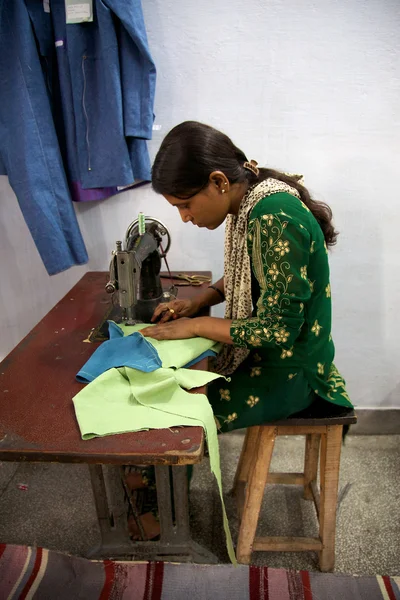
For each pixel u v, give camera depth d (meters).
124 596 1.17
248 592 1.18
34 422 0.87
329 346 1.25
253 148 1.72
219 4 1.53
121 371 0.99
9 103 1.47
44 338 1.25
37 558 1.22
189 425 0.84
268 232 0.98
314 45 1.57
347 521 1.66
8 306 2.03
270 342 1.04
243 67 1.61
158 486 1.35
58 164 1.56
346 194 1.77
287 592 1.18
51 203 1.57
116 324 1.22
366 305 1.95
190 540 1.46
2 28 1.40
